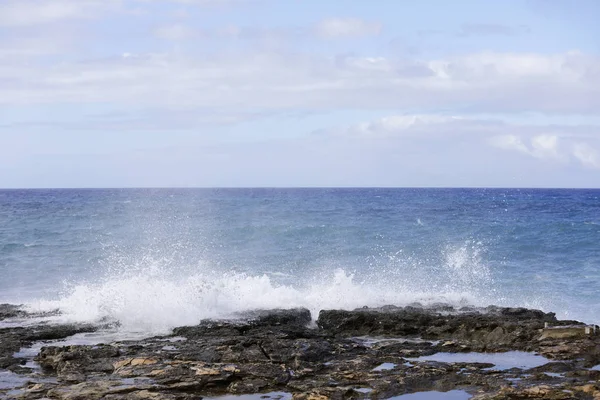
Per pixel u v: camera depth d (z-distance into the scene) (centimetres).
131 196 12206
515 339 1362
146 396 972
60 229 4494
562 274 2630
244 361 1185
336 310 1620
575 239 3494
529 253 3155
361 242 3600
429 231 4012
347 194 13438
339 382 1071
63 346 1276
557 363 1173
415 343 1371
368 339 1459
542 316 1667
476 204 7962
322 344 1292
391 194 13612
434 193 15012
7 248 3509
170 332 1507
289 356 1213
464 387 1045
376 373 1116
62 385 1030
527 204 7975
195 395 997
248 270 2773
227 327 1491
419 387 1049
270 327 1509
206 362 1165
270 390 1045
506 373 1114
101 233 4181
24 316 1667
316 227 4209
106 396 971
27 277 2683
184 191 18512
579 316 2006
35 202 9338
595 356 1222
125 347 1283
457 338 1441
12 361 1218
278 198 10094
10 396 979
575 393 982
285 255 3188
